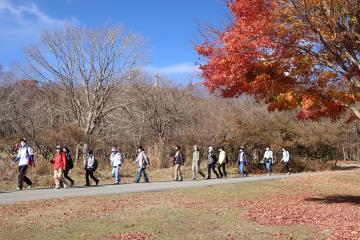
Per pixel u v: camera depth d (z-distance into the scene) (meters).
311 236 9.93
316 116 15.04
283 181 25.95
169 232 10.47
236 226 11.23
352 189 22.58
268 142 39.69
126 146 43.41
